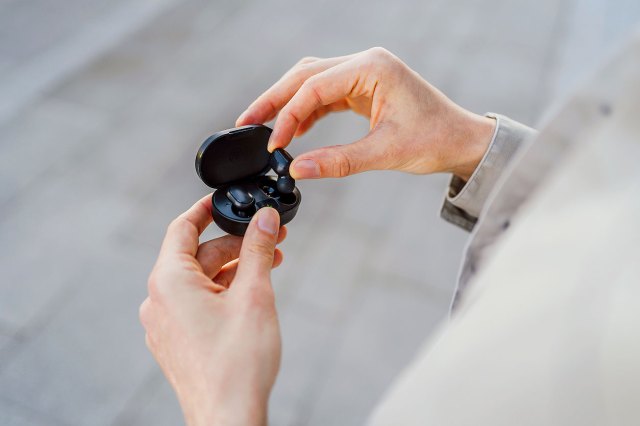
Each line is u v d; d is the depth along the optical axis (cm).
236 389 34
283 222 48
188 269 39
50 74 134
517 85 149
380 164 49
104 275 90
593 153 26
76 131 118
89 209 101
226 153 47
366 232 101
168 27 161
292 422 75
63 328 82
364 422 75
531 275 24
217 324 36
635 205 22
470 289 31
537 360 21
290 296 89
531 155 34
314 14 177
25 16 155
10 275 88
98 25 157
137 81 135
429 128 49
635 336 19
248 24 167
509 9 191
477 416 22
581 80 32
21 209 99
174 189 107
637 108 26
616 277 21
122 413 75
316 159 47
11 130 116
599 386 19
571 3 199
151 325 38
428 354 29
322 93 49
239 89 137
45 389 76
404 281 93
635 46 28
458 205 51
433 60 158
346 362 81
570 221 25
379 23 175
